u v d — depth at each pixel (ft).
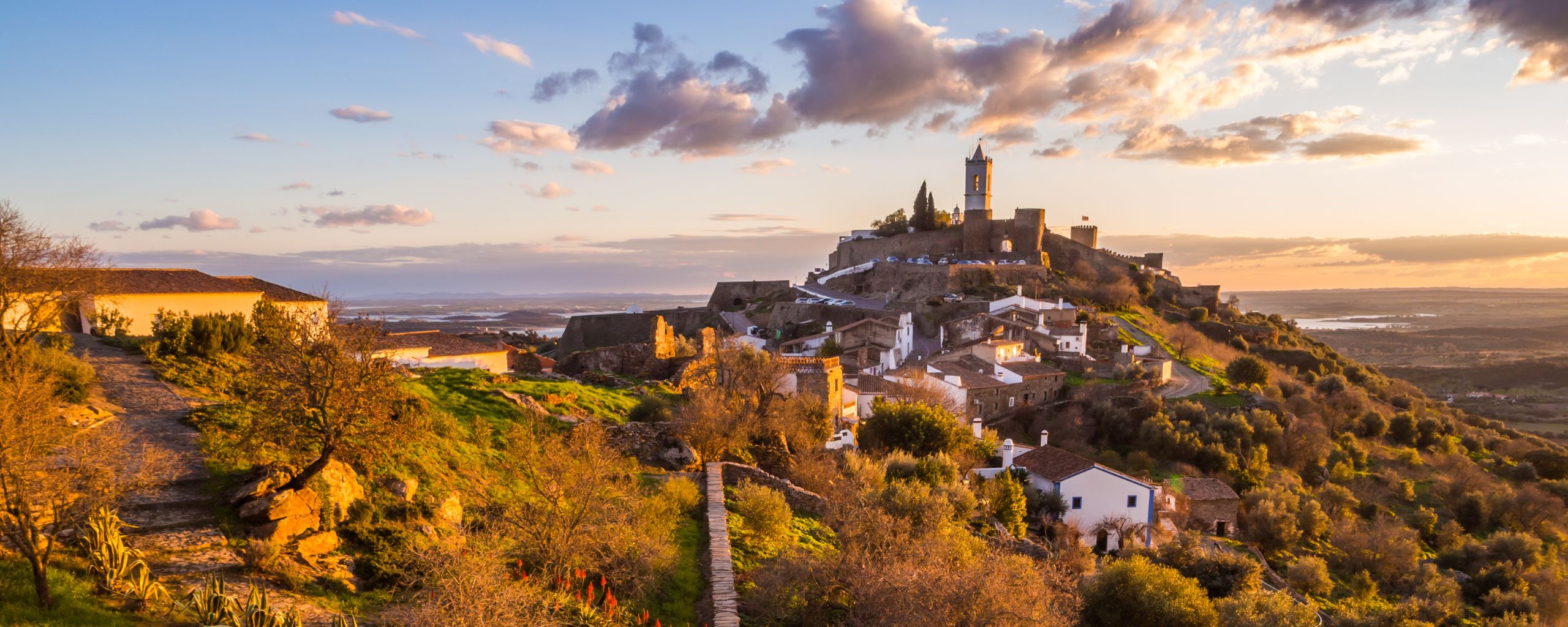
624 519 67.56
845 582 68.64
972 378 236.43
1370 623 133.80
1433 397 493.36
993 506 135.74
